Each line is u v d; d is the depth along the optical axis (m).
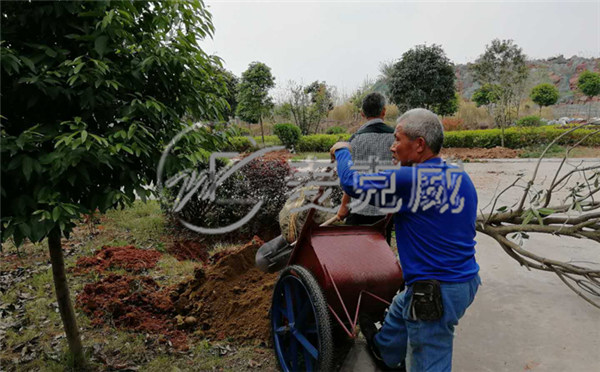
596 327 3.46
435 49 19.27
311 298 2.59
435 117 2.32
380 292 2.84
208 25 2.95
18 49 2.44
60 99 2.49
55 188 2.37
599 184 4.11
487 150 17.73
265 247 3.55
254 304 3.72
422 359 2.35
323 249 2.83
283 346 3.11
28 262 5.13
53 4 2.37
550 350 3.17
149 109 2.59
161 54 2.56
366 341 3.28
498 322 3.60
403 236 2.36
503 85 20.17
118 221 6.84
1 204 2.26
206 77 3.07
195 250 5.75
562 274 3.80
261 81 19.78
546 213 3.85
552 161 14.13
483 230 4.36
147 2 2.69
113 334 3.52
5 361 3.21
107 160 2.36
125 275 4.66
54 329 3.64
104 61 2.43
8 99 2.39
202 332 3.52
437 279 2.24
